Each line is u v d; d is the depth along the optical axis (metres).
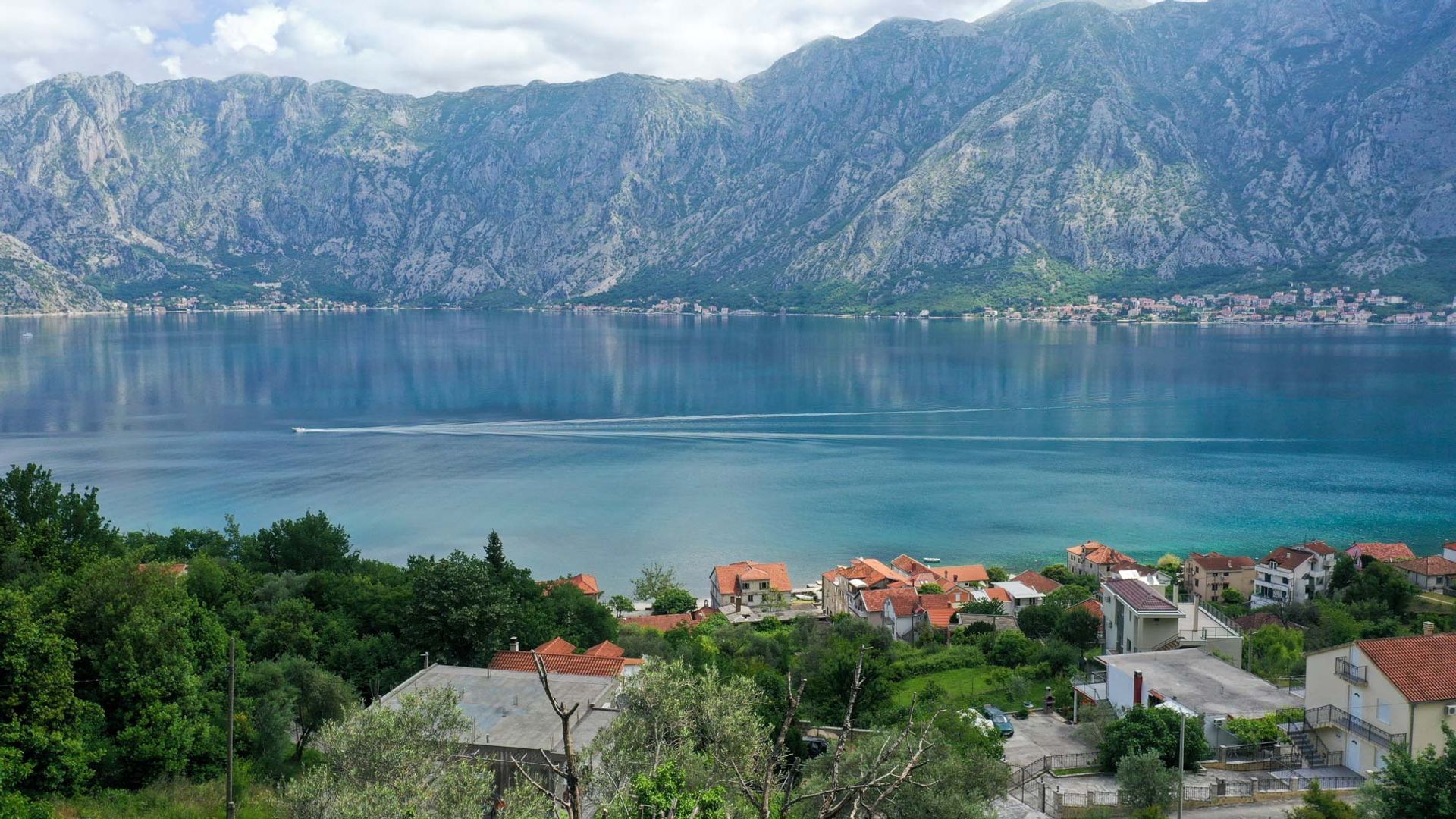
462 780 42.59
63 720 53.94
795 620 134.88
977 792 52.75
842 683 79.56
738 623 130.88
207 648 64.88
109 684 56.50
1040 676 93.06
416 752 44.84
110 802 52.38
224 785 56.50
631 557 170.88
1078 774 63.84
